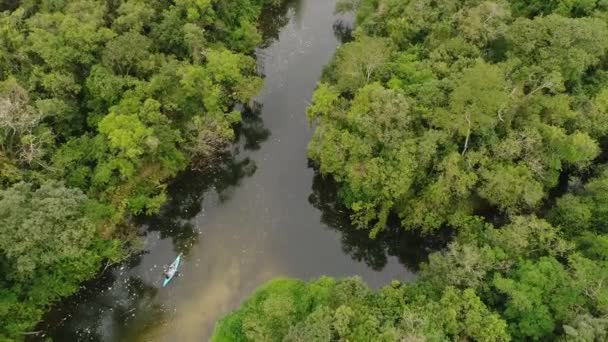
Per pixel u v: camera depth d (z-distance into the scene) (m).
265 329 41.72
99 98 55.41
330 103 54.81
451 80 54.69
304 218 58.78
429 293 44.56
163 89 56.66
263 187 61.34
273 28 80.44
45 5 59.44
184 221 57.94
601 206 47.16
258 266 54.56
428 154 49.44
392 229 56.97
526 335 41.78
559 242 44.50
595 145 49.84
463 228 51.03
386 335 39.38
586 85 58.00
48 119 53.81
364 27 68.06
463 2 64.56
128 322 50.16
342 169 54.31
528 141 50.03
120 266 53.41
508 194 49.94
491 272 44.94
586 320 38.75
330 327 40.47
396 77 58.06
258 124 67.38
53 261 45.88
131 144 50.16
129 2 60.47
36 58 55.47
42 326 49.19
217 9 68.38
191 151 60.56
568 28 54.62
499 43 60.28
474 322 40.38
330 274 54.84
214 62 59.16
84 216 47.62
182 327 49.78
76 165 52.84
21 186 44.25
